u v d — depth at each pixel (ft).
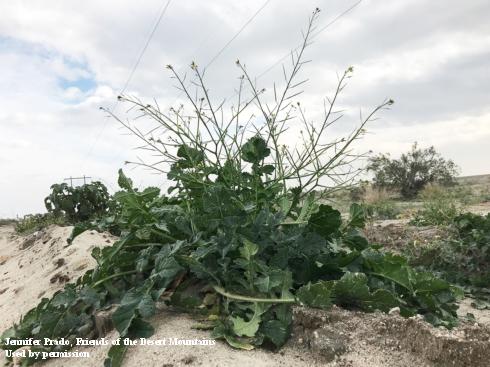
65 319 8.86
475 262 15.83
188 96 9.46
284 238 8.70
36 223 41.47
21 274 18.74
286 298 7.74
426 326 7.05
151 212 9.57
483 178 78.38
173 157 9.90
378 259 9.07
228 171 9.77
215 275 8.47
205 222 8.94
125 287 9.56
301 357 6.95
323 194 9.84
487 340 6.85
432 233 20.42
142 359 6.95
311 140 9.36
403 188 64.64
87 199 32.45
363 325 7.30
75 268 15.03
